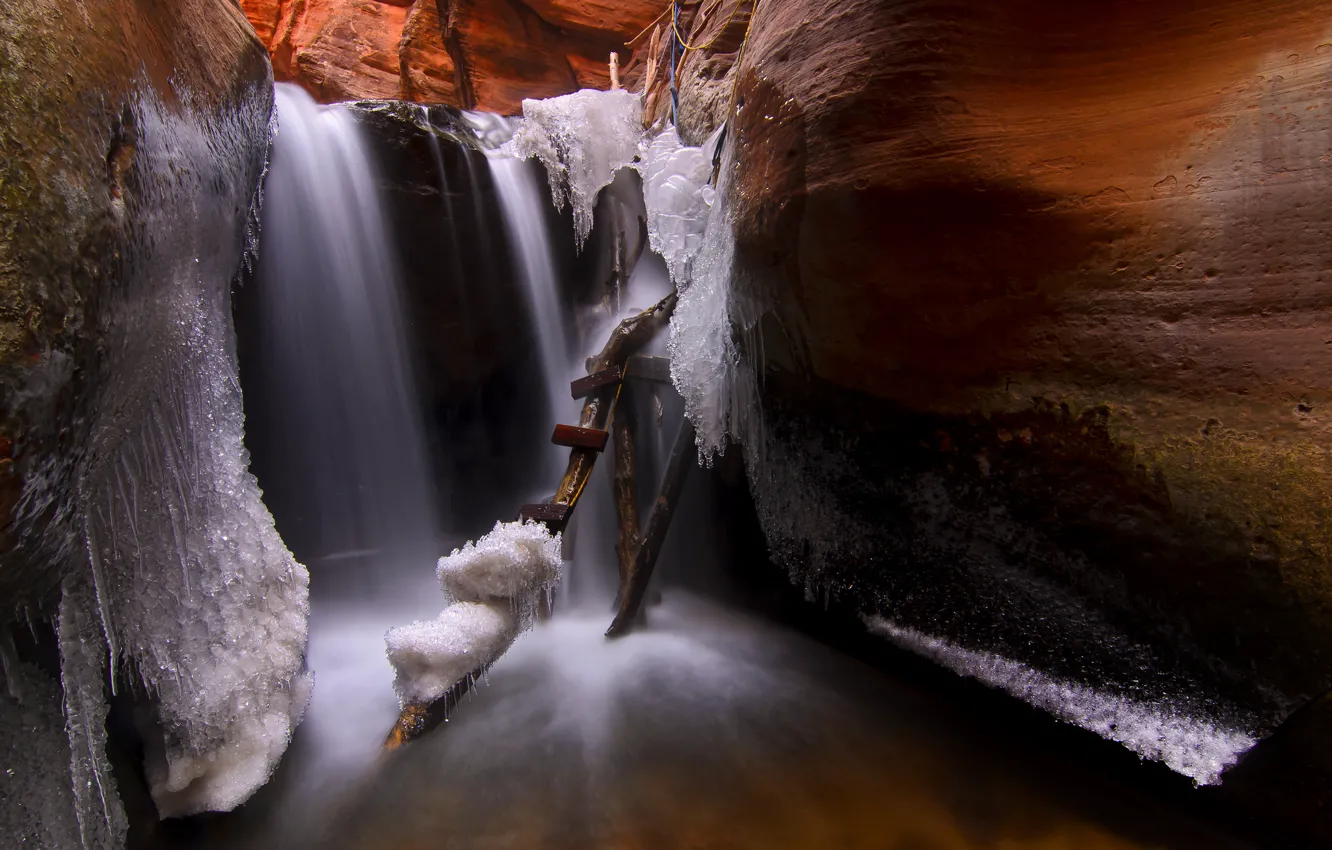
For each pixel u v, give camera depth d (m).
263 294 3.68
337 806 2.21
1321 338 1.68
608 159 4.66
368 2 11.03
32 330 1.26
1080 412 2.09
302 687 2.34
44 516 1.37
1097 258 1.98
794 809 2.18
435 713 2.63
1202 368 1.85
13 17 1.35
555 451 5.08
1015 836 2.01
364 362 4.32
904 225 2.20
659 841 2.03
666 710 2.83
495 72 8.68
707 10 4.95
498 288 4.69
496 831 2.09
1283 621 1.77
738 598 4.20
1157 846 1.94
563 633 3.61
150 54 1.89
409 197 4.21
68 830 1.50
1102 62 1.95
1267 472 1.75
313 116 3.92
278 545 2.36
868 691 2.97
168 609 1.89
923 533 2.77
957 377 2.35
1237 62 1.80
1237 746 1.95
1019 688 2.57
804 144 2.37
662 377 3.85
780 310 2.78
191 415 2.05
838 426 2.89
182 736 1.89
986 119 2.04
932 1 2.05
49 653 1.52
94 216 1.46
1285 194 1.72
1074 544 2.23
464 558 2.82
